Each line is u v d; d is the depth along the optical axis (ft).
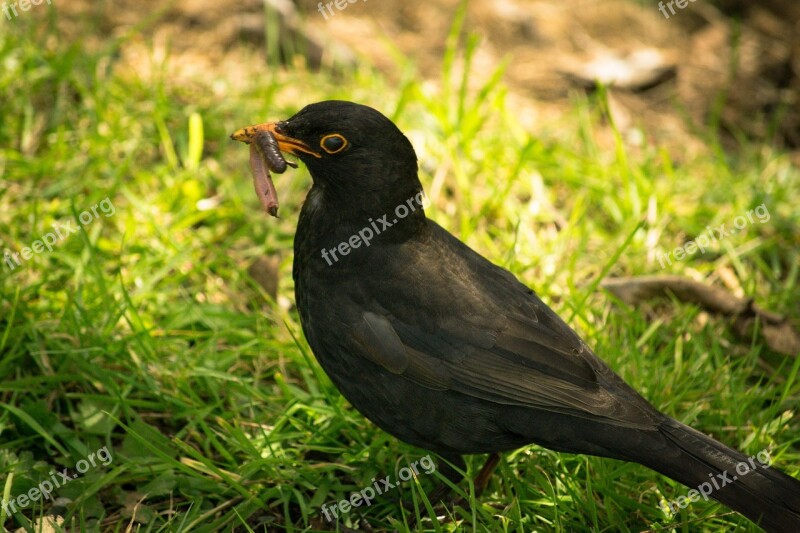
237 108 38.60
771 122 43.86
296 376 29.91
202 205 34.47
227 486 25.62
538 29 47.83
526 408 23.82
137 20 43.39
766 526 21.99
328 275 24.94
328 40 43.65
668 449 22.80
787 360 31.04
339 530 25.07
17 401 26.89
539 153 37.83
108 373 27.25
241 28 43.47
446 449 25.14
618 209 36.52
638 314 31.37
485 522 25.22
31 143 35.88
